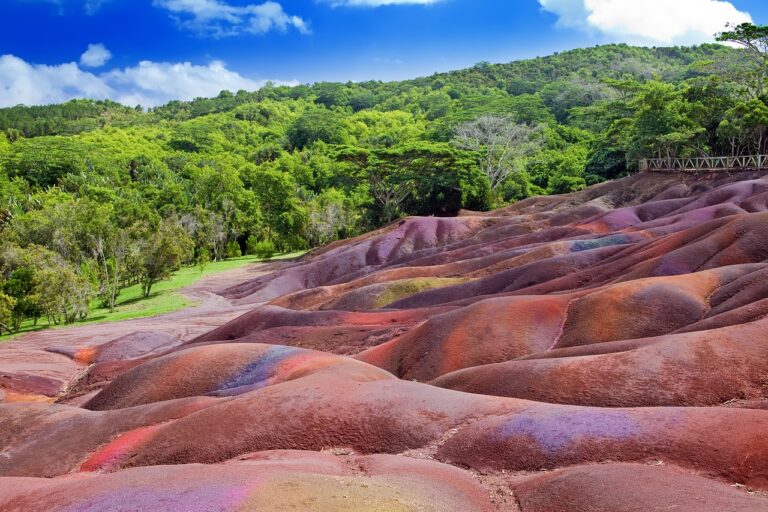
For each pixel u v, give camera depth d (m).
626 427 12.68
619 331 23.58
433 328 26.52
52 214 68.31
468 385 19.55
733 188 52.28
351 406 15.23
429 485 10.89
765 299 20.47
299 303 49.03
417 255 63.12
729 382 16.27
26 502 9.96
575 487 10.73
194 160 142.88
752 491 10.24
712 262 30.17
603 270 35.09
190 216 90.75
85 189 104.44
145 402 22.64
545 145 116.38
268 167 117.75
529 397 17.81
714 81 72.69
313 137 167.75
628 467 11.23
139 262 64.75
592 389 17.23
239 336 38.09
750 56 75.31
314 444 14.38
